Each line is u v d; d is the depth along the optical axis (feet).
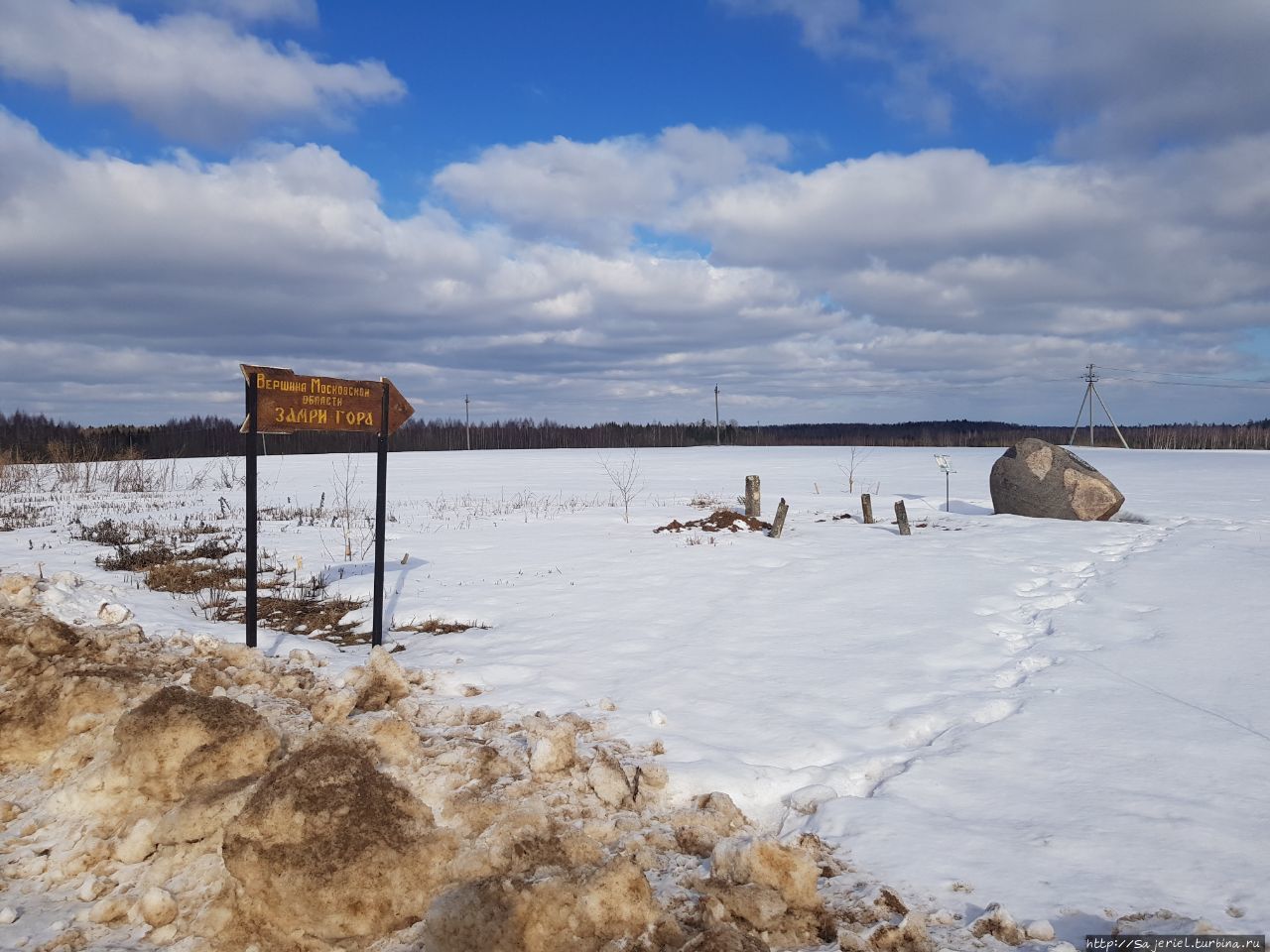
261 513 67.82
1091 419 237.86
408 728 17.75
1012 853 13.10
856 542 48.75
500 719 19.92
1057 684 21.80
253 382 23.99
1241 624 27.14
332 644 27.94
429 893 12.39
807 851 12.54
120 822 14.98
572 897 11.19
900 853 13.24
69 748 17.44
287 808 12.56
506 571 40.68
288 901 11.83
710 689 21.88
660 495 88.69
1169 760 16.67
